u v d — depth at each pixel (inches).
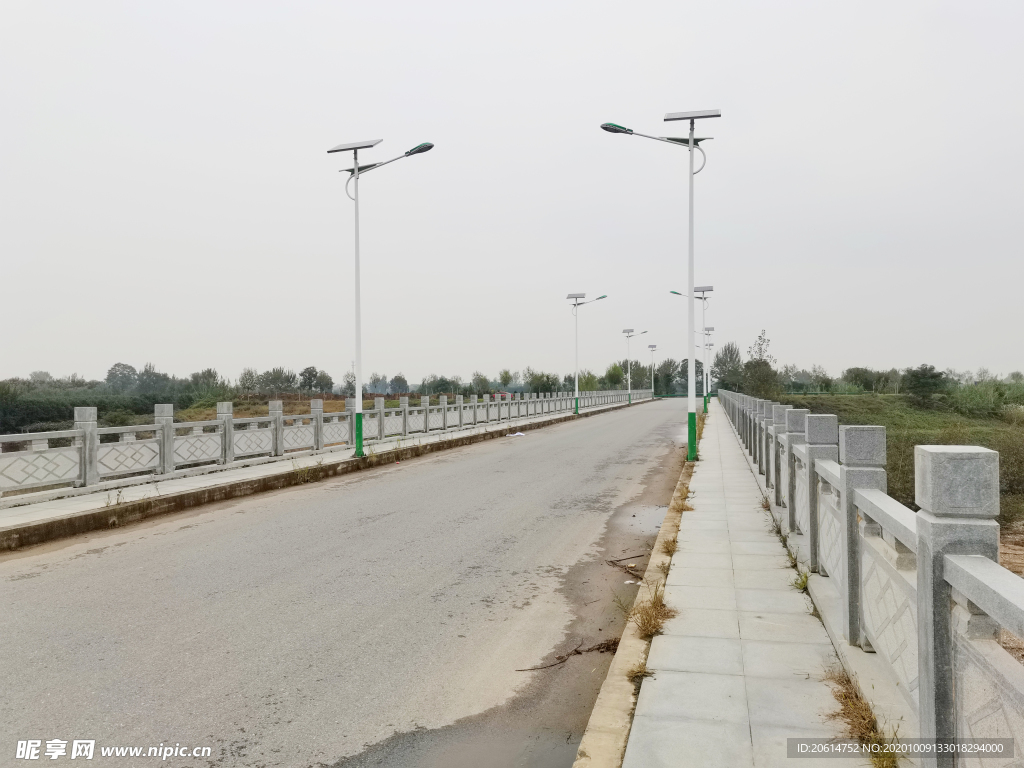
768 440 391.9
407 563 281.7
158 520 374.6
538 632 203.5
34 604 225.6
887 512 124.7
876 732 122.3
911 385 1846.7
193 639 193.8
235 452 546.0
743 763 117.1
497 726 146.6
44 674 169.0
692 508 370.3
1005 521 484.1
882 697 130.5
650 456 696.4
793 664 159.5
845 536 159.0
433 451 758.5
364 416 759.7
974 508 91.3
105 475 426.6
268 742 137.8
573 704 157.2
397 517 379.9
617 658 165.2
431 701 157.3
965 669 87.7
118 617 212.2
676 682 150.6
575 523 365.7
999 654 78.6
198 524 362.0
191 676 168.6
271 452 591.2
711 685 148.7
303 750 135.2
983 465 91.2
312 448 653.3
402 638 196.7
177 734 140.3
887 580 131.0
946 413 1638.8
